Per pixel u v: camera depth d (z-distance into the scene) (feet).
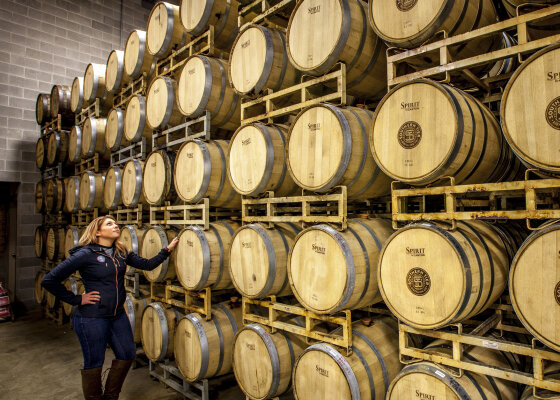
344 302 10.29
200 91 16.24
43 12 34.22
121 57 23.86
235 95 16.81
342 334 11.37
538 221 13.00
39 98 33.14
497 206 12.67
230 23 17.63
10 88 32.55
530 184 7.82
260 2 14.80
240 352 13.89
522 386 10.16
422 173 9.15
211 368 14.85
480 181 10.32
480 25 10.43
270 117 13.71
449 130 8.72
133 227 20.27
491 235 9.95
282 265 12.89
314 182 11.39
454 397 8.46
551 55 7.47
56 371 19.16
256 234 13.16
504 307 11.03
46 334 25.63
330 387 10.60
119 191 22.53
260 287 12.89
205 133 16.26
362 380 10.27
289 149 12.23
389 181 12.30
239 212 18.19
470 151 8.93
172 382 16.55
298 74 14.52
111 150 24.35
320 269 11.01
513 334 11.75
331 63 11.51
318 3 11.90
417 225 9.14
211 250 15.05
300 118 11.96
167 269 17.39
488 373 8.32
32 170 34.12
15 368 19.54
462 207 11.96
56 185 30.09
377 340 11.34
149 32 20.70
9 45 32.40
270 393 12.62
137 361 19.31
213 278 15.15
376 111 10.07
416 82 9.32
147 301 19.65
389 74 10.37
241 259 13.78
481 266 8.76
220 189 15.94
